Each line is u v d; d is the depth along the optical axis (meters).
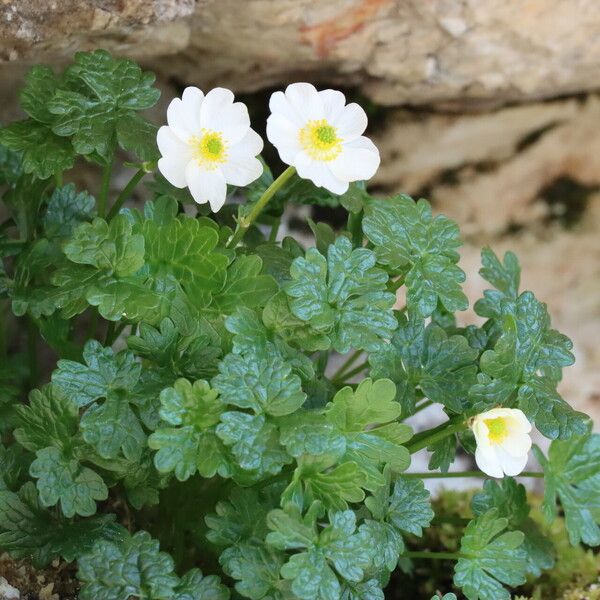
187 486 0.39
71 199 0.40
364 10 0.43
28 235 0.40
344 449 0.35
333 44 0.44
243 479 0.35
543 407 0.37
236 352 0.35
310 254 0.36
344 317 0.36
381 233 0.38
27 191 0.40
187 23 0.42
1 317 0.42
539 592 0.43
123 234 0.36
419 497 0.37
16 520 0.36
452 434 0.38
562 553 0.44
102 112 0.38
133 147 0.38
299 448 0.34
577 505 0.39
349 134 0.37
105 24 0.39
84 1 0.39
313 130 0.36
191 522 0.39
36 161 0.38
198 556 0.40
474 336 0.39
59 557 0.39
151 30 0.41
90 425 0.35
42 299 0.38
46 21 0.39
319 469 0.35
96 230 0.36
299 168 0.36
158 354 0.36
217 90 0.36
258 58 0.44
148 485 0.37
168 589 0.34
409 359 0.38
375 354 0.37
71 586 0.39
